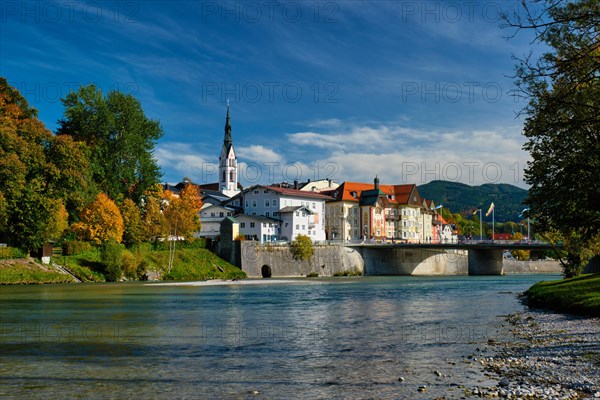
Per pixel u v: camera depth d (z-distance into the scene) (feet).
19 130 286.25
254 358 78.79
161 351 84.48
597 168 104.27
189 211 410.31
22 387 62.08
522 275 515.09
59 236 311.06
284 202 522.06
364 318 131.64
